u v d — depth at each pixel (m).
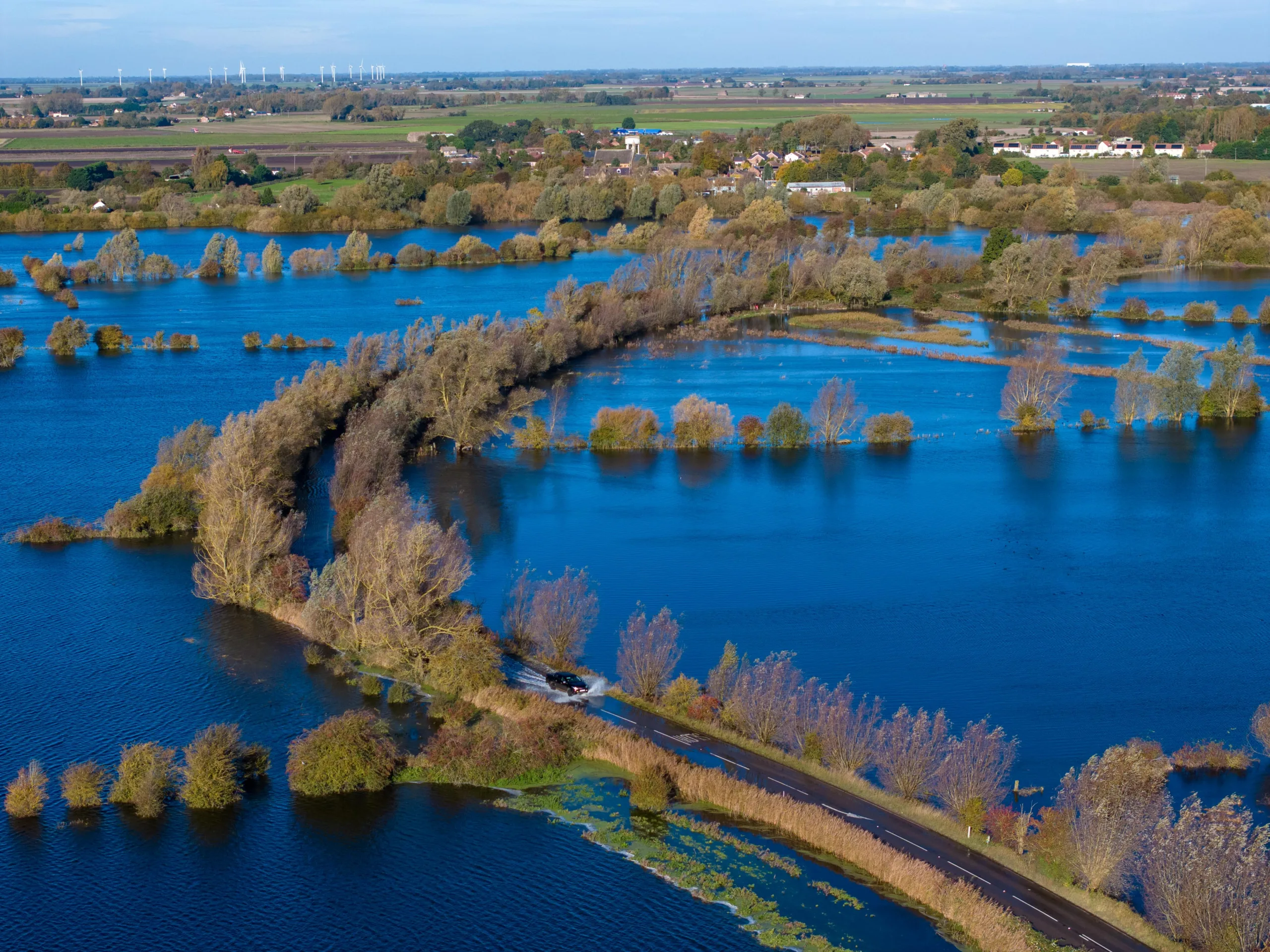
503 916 83.62
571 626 119.31
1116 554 150.12
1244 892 75.94
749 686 104.94
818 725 100.38
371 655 119.44
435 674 113.19
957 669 118.88
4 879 87.56
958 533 156.88
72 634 125.25
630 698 111.06
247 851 90.94
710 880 86.19
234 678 116.25
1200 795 96.31
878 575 142.50
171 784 98.44
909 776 94.56
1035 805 94.81
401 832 92.75
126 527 152.62
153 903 85.56
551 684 112.94
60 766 101.19
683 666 118.31
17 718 108.62
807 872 87.12
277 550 136.88
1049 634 127.06
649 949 80.12
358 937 82.00
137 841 92.00
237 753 100.00
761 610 132.25
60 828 93.50
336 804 96.56
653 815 94.00
